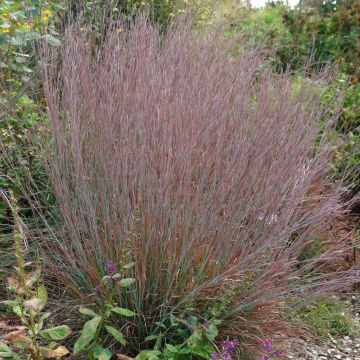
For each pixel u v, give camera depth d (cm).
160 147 292
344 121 484
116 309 259
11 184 354
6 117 352
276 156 329
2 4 369
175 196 282
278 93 410
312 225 333
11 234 338
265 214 301
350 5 810
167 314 277
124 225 280
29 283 244
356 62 663
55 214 347
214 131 333
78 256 299
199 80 367
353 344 350
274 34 734
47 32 414
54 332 246
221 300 279
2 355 240
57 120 316
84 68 353
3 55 388
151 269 284
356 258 400
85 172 308
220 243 287
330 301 376
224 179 291
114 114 320
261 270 296
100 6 505
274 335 311
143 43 390
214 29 523
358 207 470
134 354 291
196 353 267
